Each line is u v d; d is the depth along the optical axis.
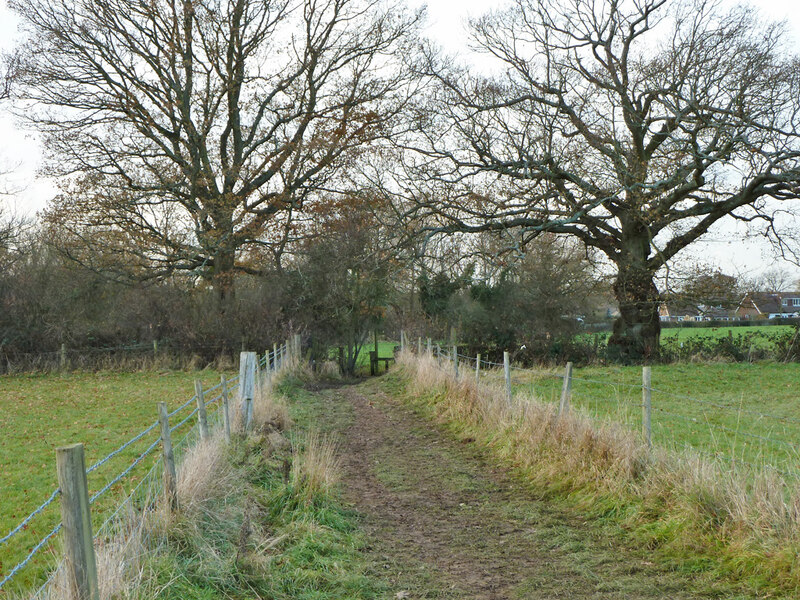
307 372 25.12
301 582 5.71
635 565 6.13
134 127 27.23
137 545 5.41
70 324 28.61
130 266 29.11
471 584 5.85
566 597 5.54
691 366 23.31
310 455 8.83
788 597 5.16
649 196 23.80
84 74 26.42
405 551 6.70
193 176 27.84
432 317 29.34
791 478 6.86
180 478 6.88
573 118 25.23
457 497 8.63
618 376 20.91
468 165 26.00
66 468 3.92
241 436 10.49
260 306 29.34
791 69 21.70
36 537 7.53
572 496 8.18
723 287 25.12
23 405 18.14
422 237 26.62
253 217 28.56
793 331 24.47
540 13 25.56
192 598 5.12
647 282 25.86
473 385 13.74
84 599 3.94
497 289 27.20
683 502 6.74
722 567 5.79
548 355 26.20
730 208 24.14
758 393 17.23
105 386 22.39
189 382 23.30
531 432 10.24
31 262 29.94
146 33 27.05
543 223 25.42
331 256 29.42
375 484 9.37
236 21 27.72
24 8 25.09
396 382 20.42
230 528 6.56
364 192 29.39
